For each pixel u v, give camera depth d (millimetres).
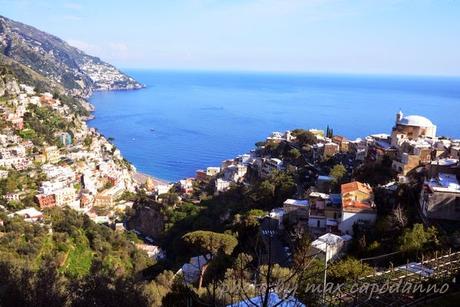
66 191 145250
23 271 27047
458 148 76062
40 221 112000
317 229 68250
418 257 44656
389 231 56094
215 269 52406
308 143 135375
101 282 26375
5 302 24750
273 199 102562
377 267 46719
